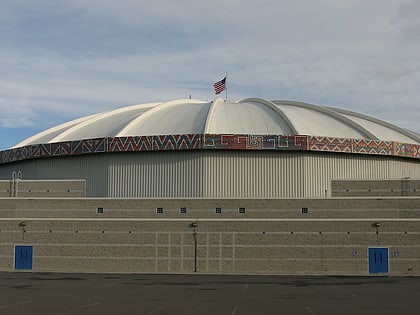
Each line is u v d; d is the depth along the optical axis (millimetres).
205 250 55844
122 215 61125
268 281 45688
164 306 29297
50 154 68750
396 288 39719
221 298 33000
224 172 63500
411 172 70938
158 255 56312
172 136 63688
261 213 59438
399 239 54438
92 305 29734
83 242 57438
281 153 63969
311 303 30781
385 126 78125
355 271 54375
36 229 58125
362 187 62000
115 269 56719
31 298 32969
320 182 64562
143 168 64750
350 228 54938
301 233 55156
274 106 73062
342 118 73688
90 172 66938
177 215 60219
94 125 75250
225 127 66312
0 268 58031
